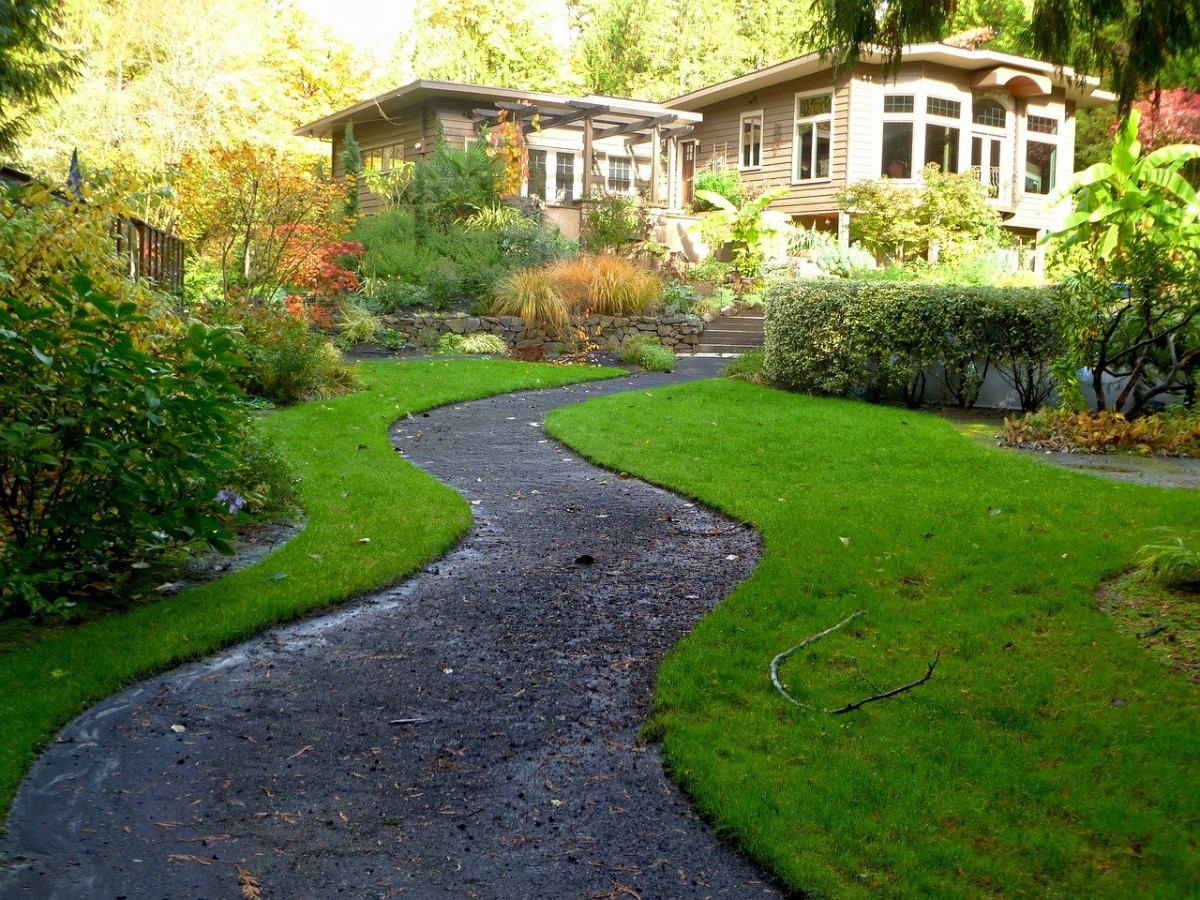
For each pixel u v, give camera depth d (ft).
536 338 52.75
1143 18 16.46
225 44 81.97
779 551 17.38
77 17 72.49
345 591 15.44
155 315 18.69
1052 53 17.85
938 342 34.86
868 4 17.62
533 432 30.66
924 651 12.86
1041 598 14.55
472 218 62.90
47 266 16.67
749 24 123.24
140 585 15.75
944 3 17.83
